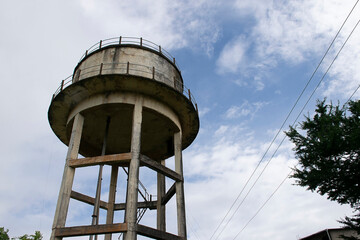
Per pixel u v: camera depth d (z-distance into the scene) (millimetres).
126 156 13789
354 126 11672
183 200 14922
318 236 21344
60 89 16219
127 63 16156
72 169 14227
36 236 18484
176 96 16375
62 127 18250
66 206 13211
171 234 13344
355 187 11961
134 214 12258
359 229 12273
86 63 17672
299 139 13125
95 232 11969
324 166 12164
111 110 16797
